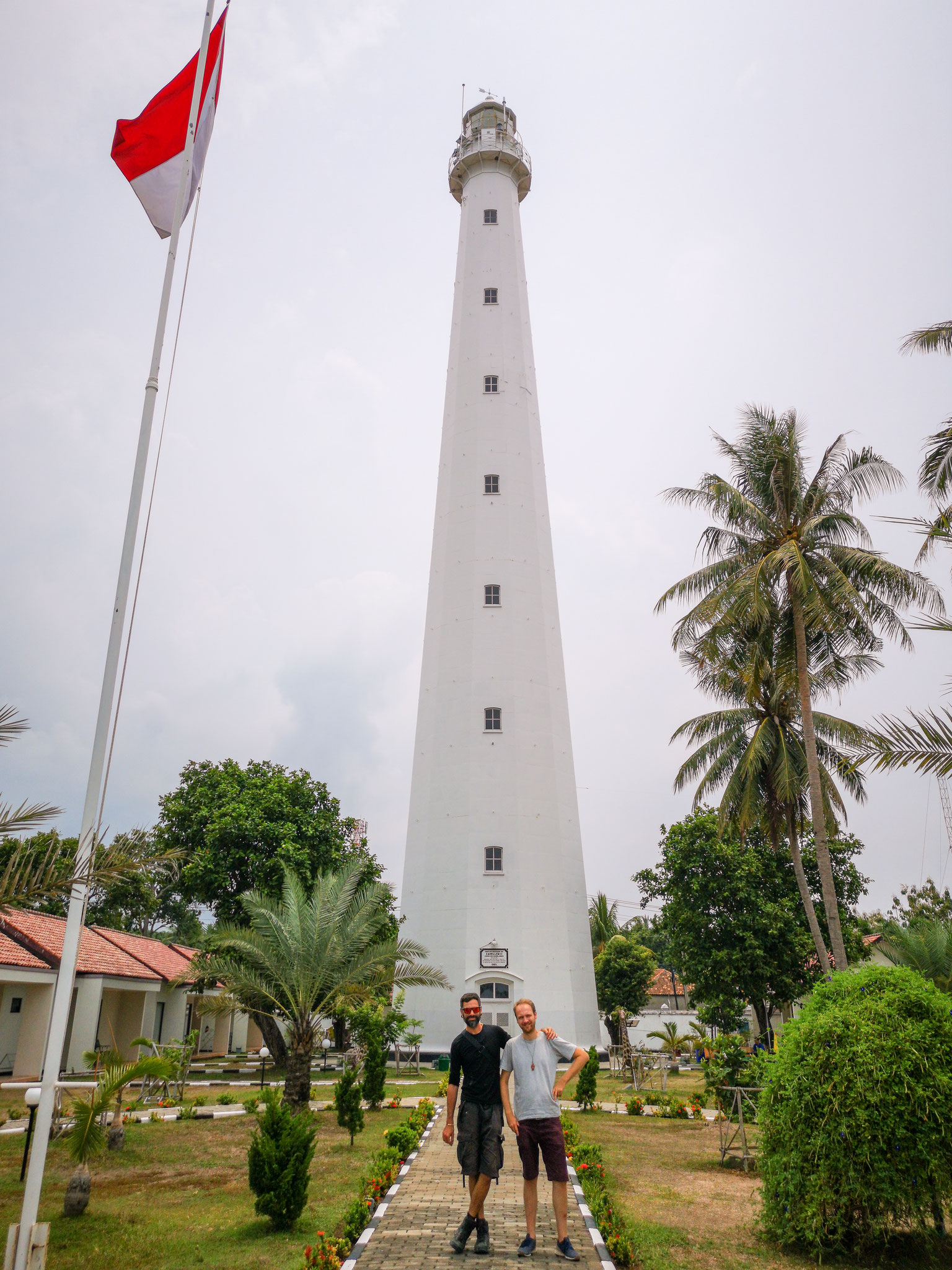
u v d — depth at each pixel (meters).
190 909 67.50
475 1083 9.85
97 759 10.02
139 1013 38.06
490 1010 32.50
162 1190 14.20
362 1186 12.53
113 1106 20.94
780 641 27.27
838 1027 10.91
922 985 11.33
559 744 37.41
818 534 26.34
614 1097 28.84
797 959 35.56
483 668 37.09
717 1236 11.07
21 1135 18.81
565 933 34.28
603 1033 38.94
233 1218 12.20
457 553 39.41
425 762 37.31
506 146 46.78
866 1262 10.14
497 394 41.66
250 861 36.72
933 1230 10.34
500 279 44.28
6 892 8.72
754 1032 49.34
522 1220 11.01
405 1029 33.69
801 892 28.44
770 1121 11.30
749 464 27.38
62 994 8.94
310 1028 22.91
